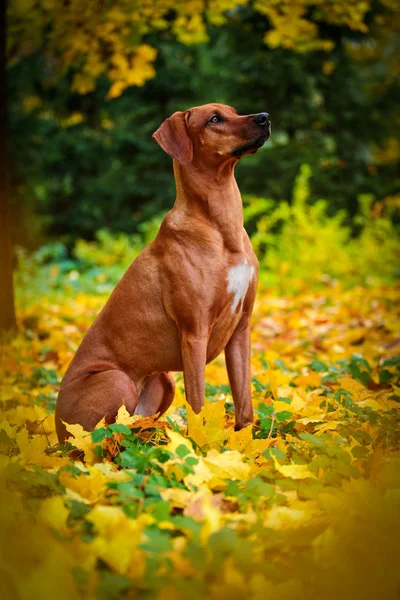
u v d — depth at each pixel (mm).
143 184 22797
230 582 2465
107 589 2438
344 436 4070
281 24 10352
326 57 19062
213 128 4367
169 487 3355
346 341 8188
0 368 7035
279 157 19875
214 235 4383
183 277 4375
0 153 8648
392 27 18297
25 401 5844
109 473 3404
